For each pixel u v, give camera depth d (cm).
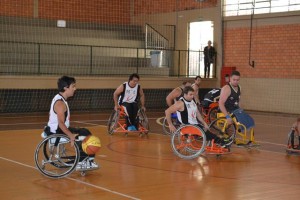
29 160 726
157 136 1020
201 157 778
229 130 831
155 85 1691
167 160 748
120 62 1814
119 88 1005
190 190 561
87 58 1756
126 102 1005
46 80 1487
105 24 1970
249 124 835
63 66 1695
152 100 1758
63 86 604
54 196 525
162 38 1978
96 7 2008
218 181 610
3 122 1253
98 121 1310
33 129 1109
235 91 823
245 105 1741
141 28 2050
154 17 2038
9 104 1489
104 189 558
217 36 1808
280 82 1630
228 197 531
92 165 632
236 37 1756
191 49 1912
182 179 618
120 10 2075
